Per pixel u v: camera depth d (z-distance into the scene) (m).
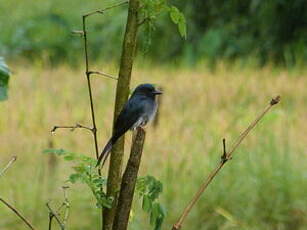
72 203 12.09
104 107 17.16
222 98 17.50
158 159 13.09
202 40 23.70
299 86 18.73
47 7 28.36
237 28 24.00
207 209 12.21
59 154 4.24
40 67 21.89
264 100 17.61
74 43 25.48
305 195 12.48
